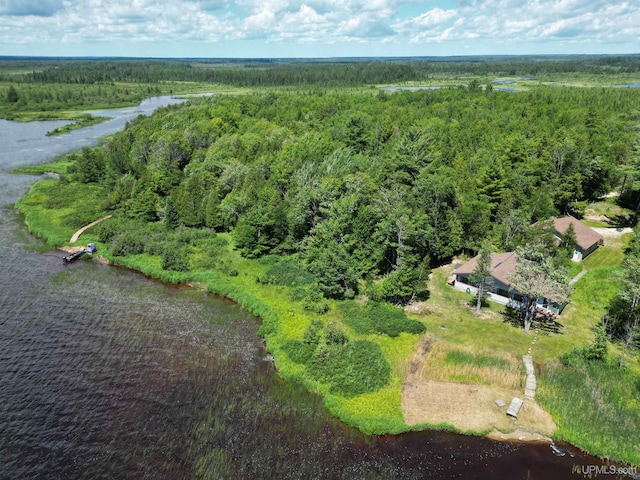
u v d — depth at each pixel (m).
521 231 65.88
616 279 56.34
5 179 104.62
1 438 34.81
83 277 61.94
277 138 101.50
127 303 55.53
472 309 54.22
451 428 36.88
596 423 37.22
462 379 42.16
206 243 71.88
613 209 85.25
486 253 52.25
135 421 36.72
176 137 98.00
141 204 79.88
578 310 54.19
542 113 129.62
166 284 61.16
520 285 47.75
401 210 58.47
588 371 42.50
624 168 78.75
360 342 46.88
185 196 77.88
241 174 80.50
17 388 39.94
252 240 66.94
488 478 32.84
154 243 70.00
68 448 34.06
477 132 109.00
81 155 118.12
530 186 78.12
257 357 45.59
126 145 107.50
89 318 51.72
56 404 38.25
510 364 43.81
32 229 76.12
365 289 58.38
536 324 51.09
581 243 66.50
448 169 80.12
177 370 43.09
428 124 112.19
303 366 43.72
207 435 35.53
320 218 67.81
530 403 39.47
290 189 74.81
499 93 159.25
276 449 34.50
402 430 36.53
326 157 86.06
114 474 32.03
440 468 33.50
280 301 55.91
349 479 32.19
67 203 88.25
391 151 87.81
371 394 40.16
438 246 62.75
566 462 34.34
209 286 59.31
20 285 58.81
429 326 50.53
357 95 172.25
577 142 88.94
